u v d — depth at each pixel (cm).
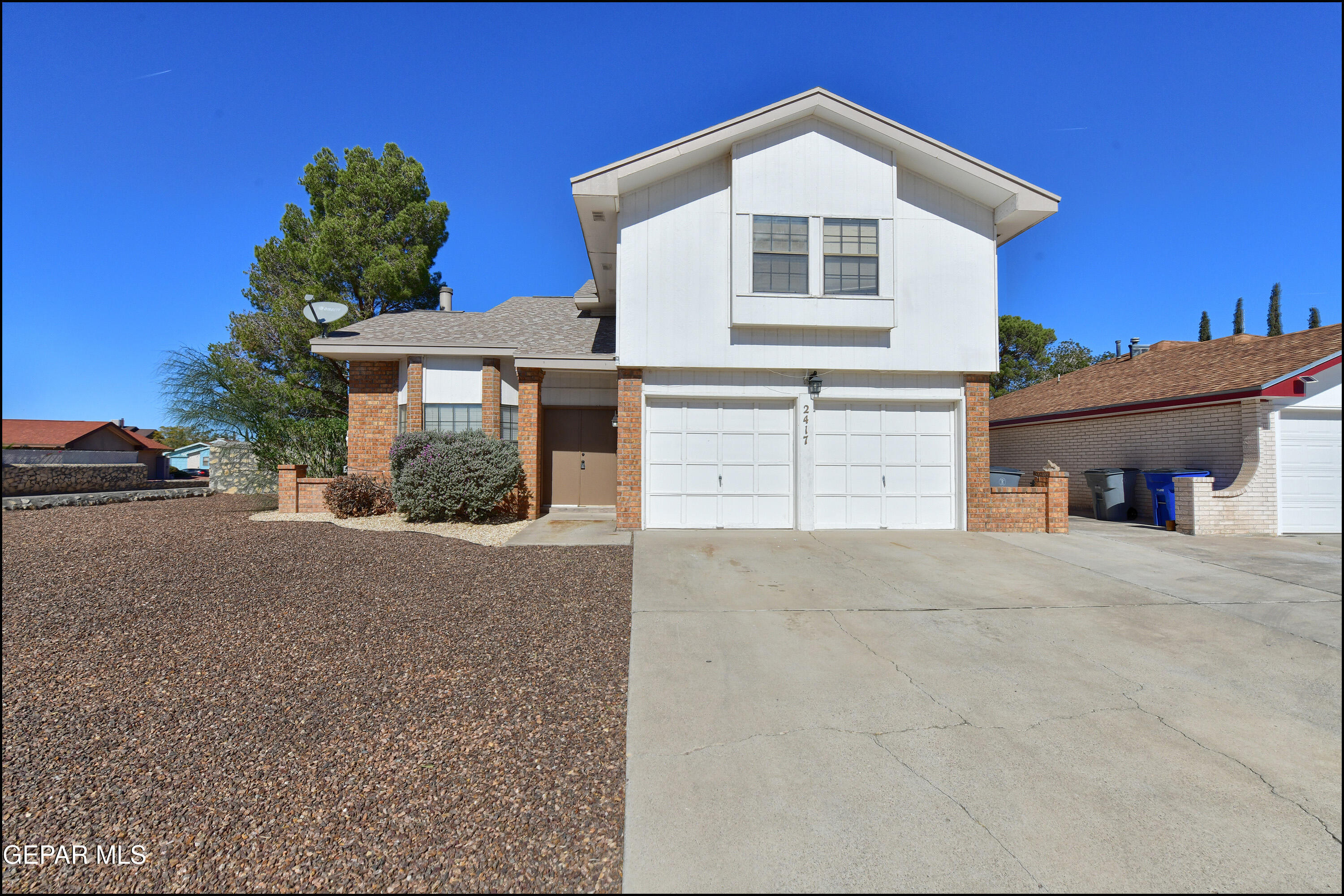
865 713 412
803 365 1067
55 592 619
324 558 789
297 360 2028
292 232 2094
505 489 1135
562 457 1377
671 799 317
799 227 1052
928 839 291
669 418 1084
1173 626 588
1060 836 294
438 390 1309
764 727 392
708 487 1085
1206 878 268
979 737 383
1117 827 301
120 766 337
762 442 1093
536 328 1435
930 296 1083
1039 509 1080
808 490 1072
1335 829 300
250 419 1546
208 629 537
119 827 291
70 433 2994
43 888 255
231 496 1728
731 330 1063
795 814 307
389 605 611
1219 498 1064
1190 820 307
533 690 437
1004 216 1070
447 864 269
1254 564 829
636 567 786
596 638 540
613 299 1504
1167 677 474
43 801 308
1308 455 1084
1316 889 262
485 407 1296
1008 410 1856
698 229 1066
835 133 1059
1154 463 1294
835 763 352
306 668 464
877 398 1086
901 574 772
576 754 356
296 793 316
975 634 566
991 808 314
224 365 1828
